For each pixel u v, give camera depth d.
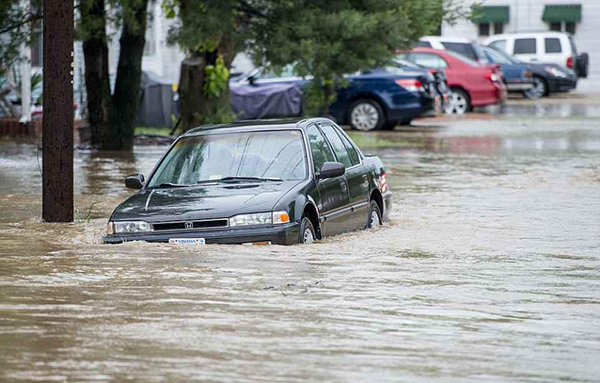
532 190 43.41
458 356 17.39
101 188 43.41
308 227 28.89
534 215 35.94
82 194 41.47
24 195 41.25
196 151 31.30
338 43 57.78
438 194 42.38
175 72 96.12
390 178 48.25
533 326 19.44
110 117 61.34
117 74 61.31
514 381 16.06
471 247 28.75
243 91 78.62
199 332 18.89
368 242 29.55
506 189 43.88
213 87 65.06
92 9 57.91
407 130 78.62
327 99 76.19
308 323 19.56
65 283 23.16
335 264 25.52
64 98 33.81
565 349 17.86
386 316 20.12
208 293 22.06
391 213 36.97
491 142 67.81
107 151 60.97
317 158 31.14
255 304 21.05
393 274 24.31
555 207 38.06
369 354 17.48
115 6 56.88
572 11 129.38
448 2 74.50
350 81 78.25
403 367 16.77
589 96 113.56
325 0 59.34
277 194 28.52
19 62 63.50
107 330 19.02
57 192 33.81
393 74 78.00
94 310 20.55
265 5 58.97
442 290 22.56
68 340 18.34
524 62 111.56
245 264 25.20
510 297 21.94
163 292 22.12
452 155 59.31
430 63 93.12
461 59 92.88
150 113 79.19
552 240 30.17
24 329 19.09
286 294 21.98
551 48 114.31
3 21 57.69
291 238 27.88
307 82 78.44
